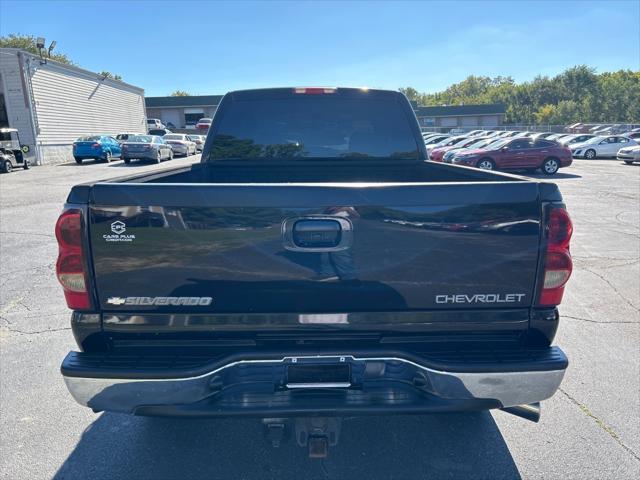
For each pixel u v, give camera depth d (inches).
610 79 3533.5
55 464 109.7
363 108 164.4
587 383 144.8
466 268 86.0
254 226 83.3
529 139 823.7
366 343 89.7
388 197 83.5
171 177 134.6
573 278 250.2
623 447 114.9
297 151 166.6
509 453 112.8
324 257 84.3
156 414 85.6
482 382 85.7
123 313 86.1
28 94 994.7
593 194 573.3
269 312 86.3
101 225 83.0
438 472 106.3
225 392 86.3
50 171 878.4
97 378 83.6
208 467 108.1
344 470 106.9
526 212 85.3
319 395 86.9
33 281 245.4
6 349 169.2
